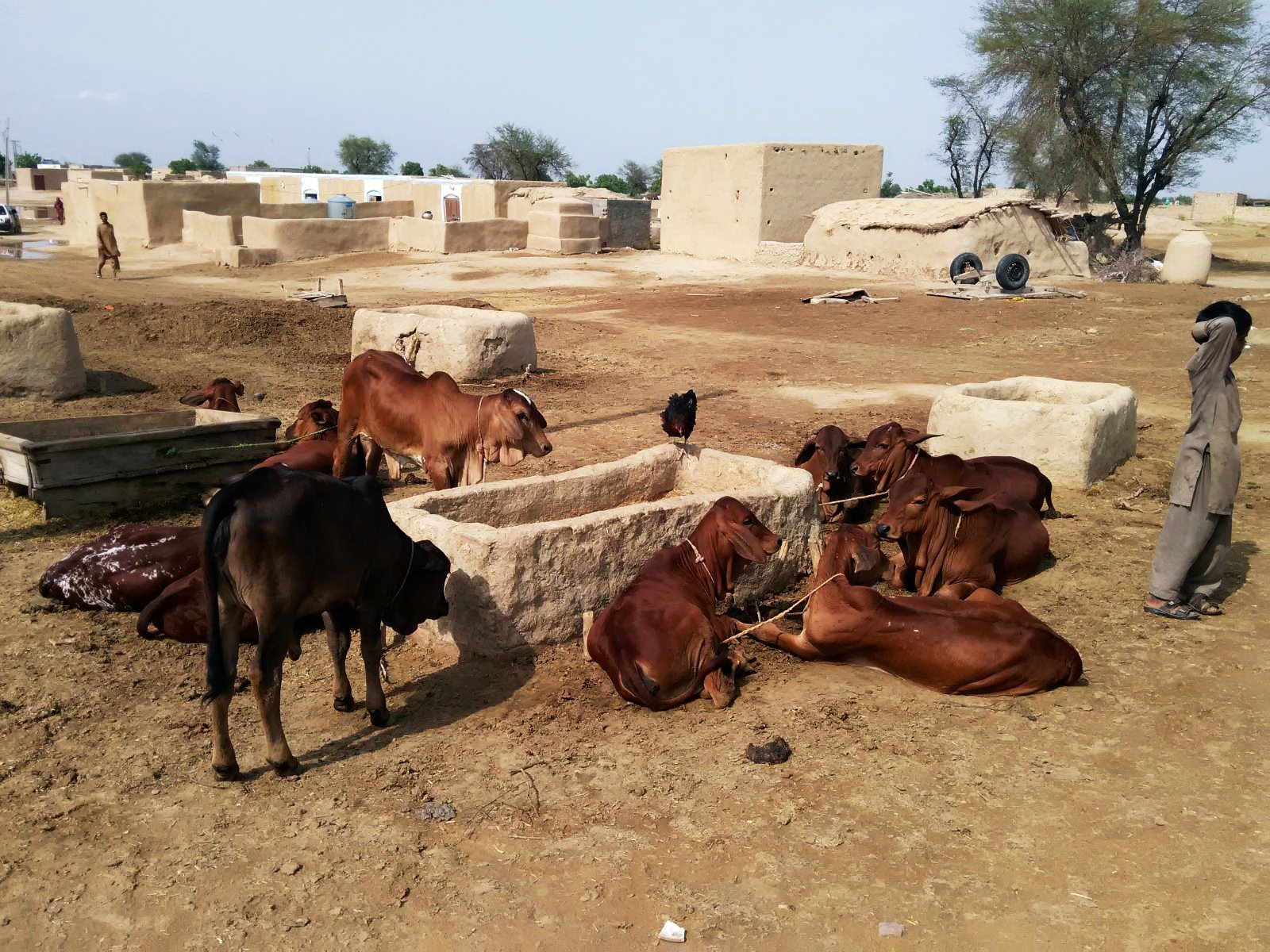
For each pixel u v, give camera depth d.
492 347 15.20
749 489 7.41
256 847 4.39
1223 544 6.75
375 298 26.81
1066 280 28.55
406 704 5.76
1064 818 4.59
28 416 12.33
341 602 5.17
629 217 42.44
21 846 4.39
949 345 18.80
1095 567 7.79
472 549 6.11
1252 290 25.72
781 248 34.12
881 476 8.33
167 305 20.27
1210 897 4.05
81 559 6.94
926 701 5.71
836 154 35.59
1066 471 9.67
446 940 3.85
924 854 4.33
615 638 5.70
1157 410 13.35
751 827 4.51
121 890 4.12
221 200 39.78
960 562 7.02
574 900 4.05
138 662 6.24
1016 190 55.38
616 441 11.59
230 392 10.95
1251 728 5.39
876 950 3.78
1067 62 34.72
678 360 17.33
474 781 4.91
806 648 6.22
